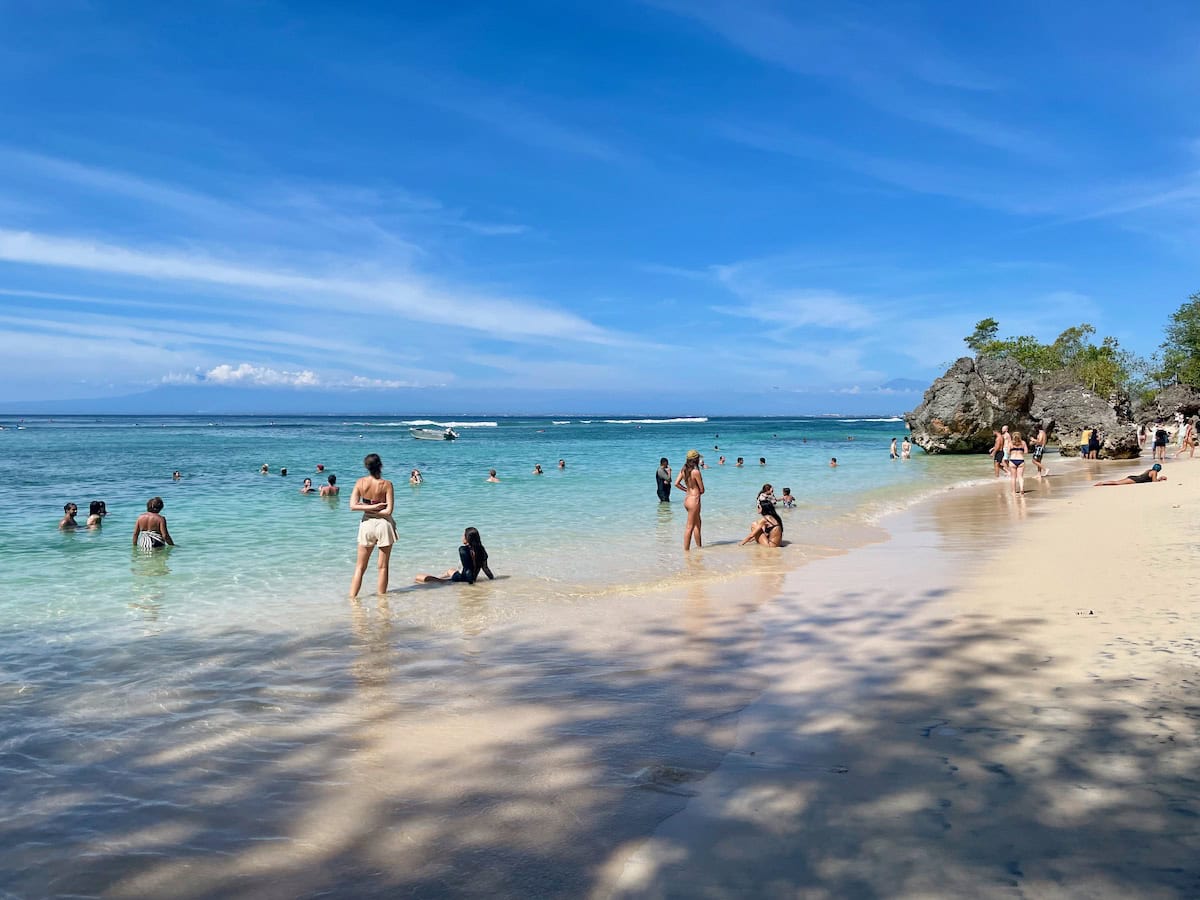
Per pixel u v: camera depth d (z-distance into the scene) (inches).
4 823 163.9
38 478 1270.9
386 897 132.4
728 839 145.7
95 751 203.3
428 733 211.9
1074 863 129.4
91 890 137.5
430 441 2933.1
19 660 292.8
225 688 256.5
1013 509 772.0
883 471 1405.0
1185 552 452.4
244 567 506.6
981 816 147.9
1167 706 201.5
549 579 454.9
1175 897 118.0
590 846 146.9
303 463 1686.8
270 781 182.5
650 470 1441.9
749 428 5236.2
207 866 144.9
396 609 378.6
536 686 252.8
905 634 297.9
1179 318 2940.5
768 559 512.4
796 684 243.6
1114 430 1635.1
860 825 147.6
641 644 304.2
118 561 530.0
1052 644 268.8
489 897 130.6
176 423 6550.2
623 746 197.5
